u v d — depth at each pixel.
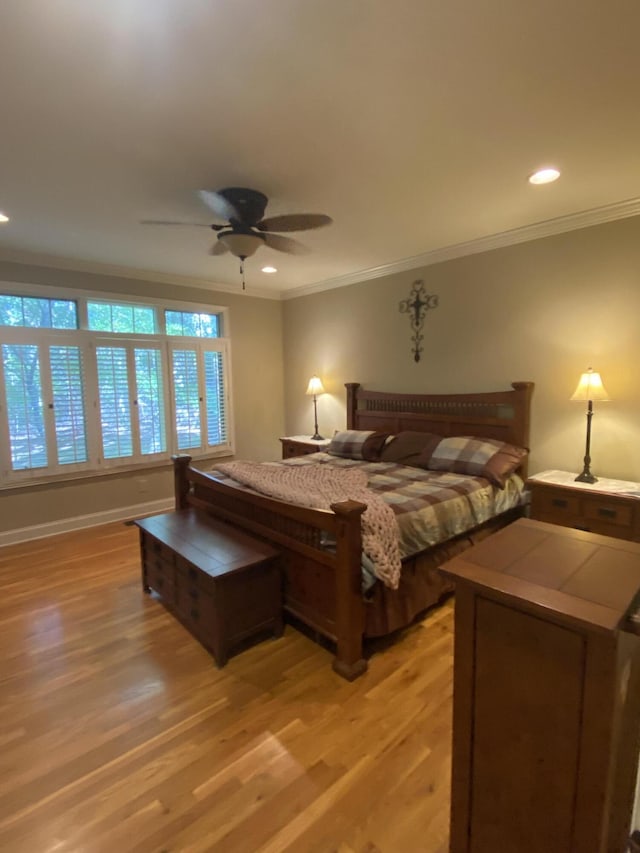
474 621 1.04
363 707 1.99
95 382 4.35
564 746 0.93
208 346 5.16
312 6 1.32
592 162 2.35
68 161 2.25
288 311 5.74
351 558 2.11
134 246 3.69
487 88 1.74
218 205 2.63
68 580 3.25
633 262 2.93
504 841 1.06
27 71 1.58
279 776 1.65
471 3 1.33
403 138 2.10
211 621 2.31
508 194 2.74
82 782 1.63
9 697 2.08
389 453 3.98
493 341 3.70
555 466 3.39
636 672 1.05
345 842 1.42
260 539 2.74
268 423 5.82
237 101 1.79
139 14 1.34
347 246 3.77
